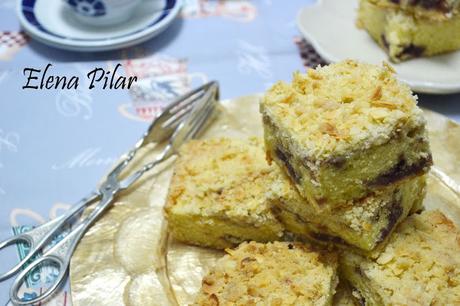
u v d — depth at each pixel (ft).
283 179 1.36
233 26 1.93
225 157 1.48
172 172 1.52
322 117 1.30
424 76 1.69
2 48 1.86
